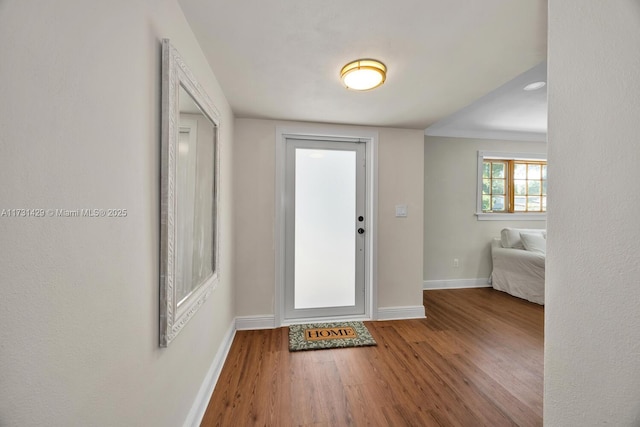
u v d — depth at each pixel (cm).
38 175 50
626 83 49
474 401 158
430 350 218
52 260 53
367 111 240
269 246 263
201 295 137
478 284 407
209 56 154
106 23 68
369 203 287
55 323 54
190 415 130
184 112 115
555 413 63
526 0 113
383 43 143
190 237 124
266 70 170
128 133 78
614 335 52
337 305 288
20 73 46
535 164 426
